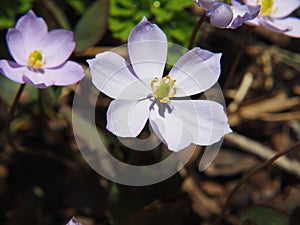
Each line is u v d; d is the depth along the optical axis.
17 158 0.15
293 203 0.13
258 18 0.12
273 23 0.12
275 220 0.12
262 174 0.15
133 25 0.15
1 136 0.15
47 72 0.12
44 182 0.15
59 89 0.13
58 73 0.12
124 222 0.13
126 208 0.13
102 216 0.14
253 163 0.15
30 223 0.14
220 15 0.10
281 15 0.13
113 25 0.15
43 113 0.14
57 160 0.15
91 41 0.14
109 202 0.13
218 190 0.15
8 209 0.15
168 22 0.15
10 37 0.11
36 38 0.12
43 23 0.12
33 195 0.14
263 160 0.15
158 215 0.12
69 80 0.11
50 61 0.12
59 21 0.14
